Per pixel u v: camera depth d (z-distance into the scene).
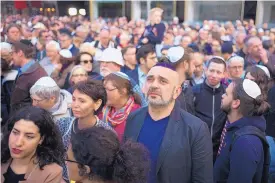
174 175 2.02
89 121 2.37
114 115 2.71
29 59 4.16
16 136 1.74
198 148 2.03
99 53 5.00
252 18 13.20
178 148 2.02
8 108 4.09
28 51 4.13
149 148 2.08
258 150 2.05
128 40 7.85
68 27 11.09
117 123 2.67
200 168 2.04
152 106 2.09
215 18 13.88
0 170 1.82
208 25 10.58
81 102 2.31
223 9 13.68
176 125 2.07
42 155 1.81
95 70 4.87
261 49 4.63
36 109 1.84
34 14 16.23
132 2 15.24
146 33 7.52
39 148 1.83
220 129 3.24
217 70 3.33
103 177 1.41
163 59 2.85
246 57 4.98
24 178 1.77
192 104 3.26
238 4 13.35
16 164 1.82
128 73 3.93
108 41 6.68
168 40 7.41
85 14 16.20
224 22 13.29
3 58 4.11
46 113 1.85
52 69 4.66
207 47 7.26
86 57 4.64
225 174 2.25
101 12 16.02
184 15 14.27
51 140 1.85
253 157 2.03
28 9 16.12
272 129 3.41
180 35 8.66
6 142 1.84
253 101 2.20
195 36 8.63
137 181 1.45
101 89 2.40
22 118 1.76
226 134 2.36
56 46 4.76
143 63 3.82
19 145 1.73
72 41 7.09
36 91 2.63
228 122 2.48
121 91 2.69
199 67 4.07
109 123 2.68
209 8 13.92
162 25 7.40
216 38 7.22
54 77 4.58
